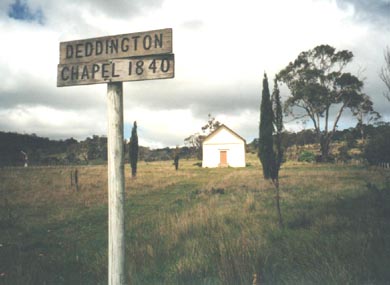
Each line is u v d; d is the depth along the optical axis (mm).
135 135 29328
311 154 47406
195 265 4750
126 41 2779
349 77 42656
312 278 3777
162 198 15664
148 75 2723
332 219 7469
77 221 10422
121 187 2678
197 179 26719
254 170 35875
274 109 9305
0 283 4508
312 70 43750
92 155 76438
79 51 2889
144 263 5332
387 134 28109
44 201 14289
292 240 6090
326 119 46219
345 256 4617
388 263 3941
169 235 7297
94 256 6426
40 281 4746
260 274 3941
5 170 35969
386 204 7402
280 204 11305
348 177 20609
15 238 8336
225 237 6477
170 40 2689
